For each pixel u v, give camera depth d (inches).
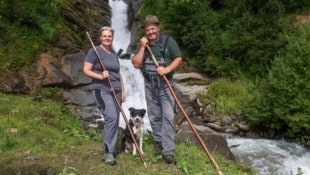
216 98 339.0
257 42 358.3
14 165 172.2
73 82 335.0
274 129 299.7
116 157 185.2
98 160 179.0
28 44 340.5
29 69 323.9
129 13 495.5
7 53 324.5
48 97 308.0
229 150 239.1
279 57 322.3
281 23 359.6
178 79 368.8
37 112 255.9
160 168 176.1
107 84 176.2
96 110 310.0
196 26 400.2
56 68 334.3
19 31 344.8
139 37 454.6
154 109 184.4
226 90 343.0
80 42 394.6
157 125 186.9
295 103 281.7
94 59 175.2
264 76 352.2
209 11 417.4
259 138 296.8
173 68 173.8
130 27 485.1
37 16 361.4
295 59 296.5
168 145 181.0
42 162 175.2
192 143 235.1
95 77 173.2
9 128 214.8
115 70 178.9
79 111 301.6
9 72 310.7
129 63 410.9
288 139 290.8
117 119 177.5
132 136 183.0
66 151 188.5
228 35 382.0
